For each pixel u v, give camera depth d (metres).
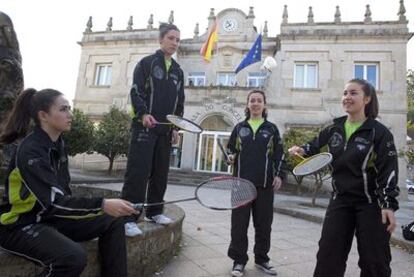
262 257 4.19
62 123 2.56
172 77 4.16
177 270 3.97
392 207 2.54
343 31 21.53
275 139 4.34
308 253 5.30
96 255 2.85
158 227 3.88
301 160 3.17
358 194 2.75
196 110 22.58
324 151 3.21
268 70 22.16
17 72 5.54
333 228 2.80
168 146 4.17
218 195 2.89
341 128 2.99
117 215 2.38
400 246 6.12
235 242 4.06
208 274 3.92
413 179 42.59
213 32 22.30
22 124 2.61
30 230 2.29
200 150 22.83
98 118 24.80
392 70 20.59
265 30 24.62
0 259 2.41
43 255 2.21
